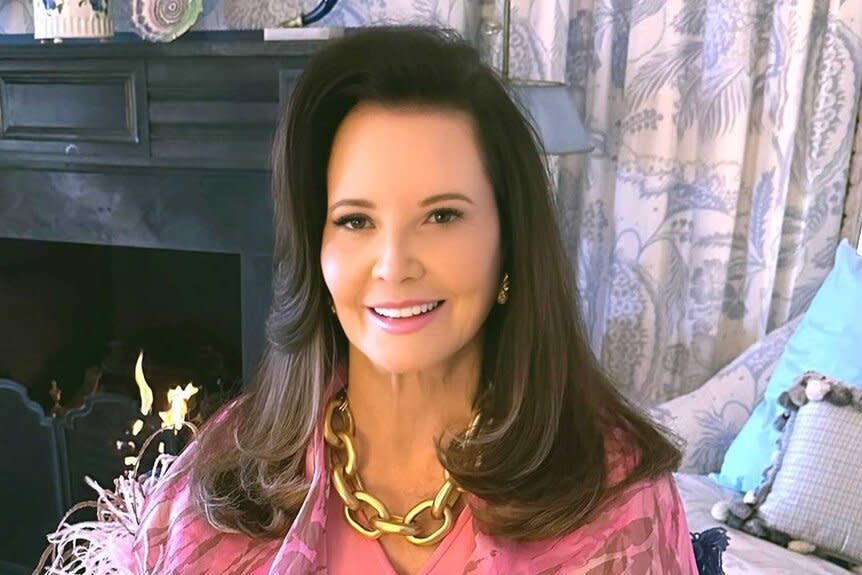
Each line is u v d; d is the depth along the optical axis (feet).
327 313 2.66
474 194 2.33
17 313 6.95
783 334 6.19
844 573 4.71
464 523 2.48
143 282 7.55
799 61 5.98
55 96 5.65
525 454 2.49
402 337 2.36
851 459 4.83
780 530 4.92
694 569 2.65
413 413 2.58
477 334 2.57
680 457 2.70
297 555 2.39
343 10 6.47
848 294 5.57
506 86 2.49
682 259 6.59
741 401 6.01
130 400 6.38
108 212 5.85
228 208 5.59
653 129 6.27
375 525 2.50
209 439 2.89
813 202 6.32
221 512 2.64
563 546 2.45
